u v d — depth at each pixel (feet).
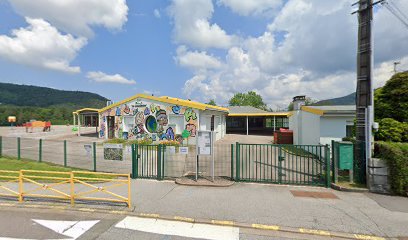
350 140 30.55
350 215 17.28
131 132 66.39
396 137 26.73
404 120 28.81
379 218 16.81
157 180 26.91
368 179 22.65
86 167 33.96
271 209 18.33
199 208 18.57
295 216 17.08
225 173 30.60
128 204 18.81
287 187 24.14
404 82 28.58
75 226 15.71
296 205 19.16
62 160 39.09
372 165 22.44
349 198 20.83
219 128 80.59
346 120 39.60
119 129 68.13
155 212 17.87
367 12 24.76
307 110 46.78
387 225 15.81
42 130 117.19
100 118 73.56
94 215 17.56
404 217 16.98
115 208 18.63
